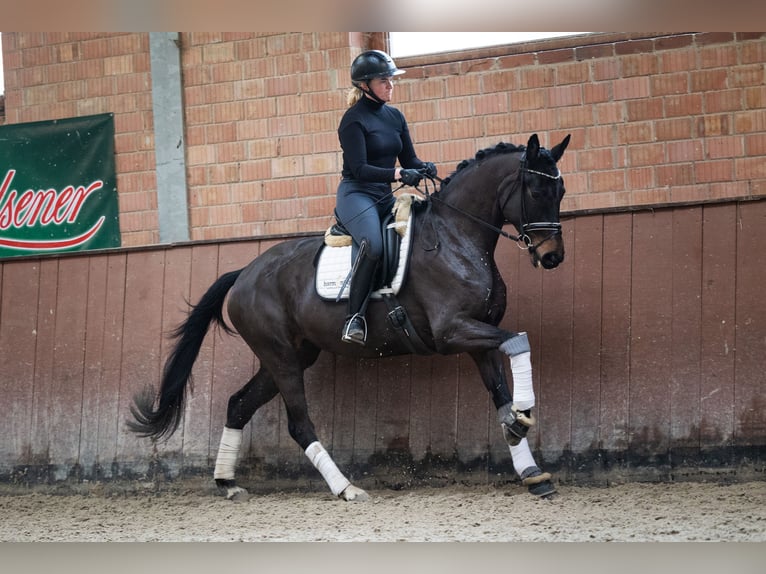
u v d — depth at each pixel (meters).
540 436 9.55
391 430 10.02
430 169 9.17
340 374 10.30
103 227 12.44
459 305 8.70
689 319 9.23
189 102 12.12
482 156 9.01
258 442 10.47
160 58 12.17
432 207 9.14
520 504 8.58
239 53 11.94
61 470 11.15
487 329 8.58
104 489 10.94
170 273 11.08
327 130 11.58
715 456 9.00
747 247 9.12
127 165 12.38
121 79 12.42
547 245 8.48
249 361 10.65
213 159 12.03
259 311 9.67
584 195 10.70
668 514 7.83
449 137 11.13
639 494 8.72
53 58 12.73
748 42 10.21
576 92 10.73
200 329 10.02
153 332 11.03
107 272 11.33
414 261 8.95
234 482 10.14
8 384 11.49
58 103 12.69
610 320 9.46
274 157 11.79
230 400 10.13
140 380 11.00
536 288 9.74
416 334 9.01
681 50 10.41
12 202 12.77
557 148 8.62
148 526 8.81
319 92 11.61
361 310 8.92
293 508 9.19
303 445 9.59
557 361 9.59
